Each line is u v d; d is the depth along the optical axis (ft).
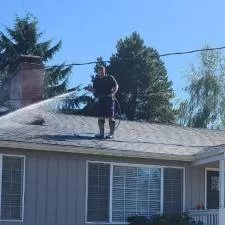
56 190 57.06
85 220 58.08
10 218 54.70
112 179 60.08
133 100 154.81
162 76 164.66
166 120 156.04
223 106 141.28
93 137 61.16
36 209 55.93
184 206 63.10
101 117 61.11
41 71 70.64
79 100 140.05
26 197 55.62
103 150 57.72
